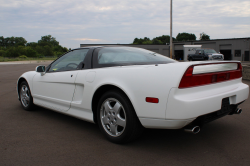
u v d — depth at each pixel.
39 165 2.01
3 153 2.26
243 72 9.34
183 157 2.15
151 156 2.18
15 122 3.35
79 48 3.27
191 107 1.96
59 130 2.98
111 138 2.51
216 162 2.04
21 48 107.56
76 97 2.91
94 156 2.18
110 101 2.52
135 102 2.19
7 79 10.24
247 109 4.06
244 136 2.71
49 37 167.75
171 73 2.03
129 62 2.78
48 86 3.41
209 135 2.75
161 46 43.34
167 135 2.77
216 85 2.30
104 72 2.55
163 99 2.02
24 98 4.10
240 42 34.62
